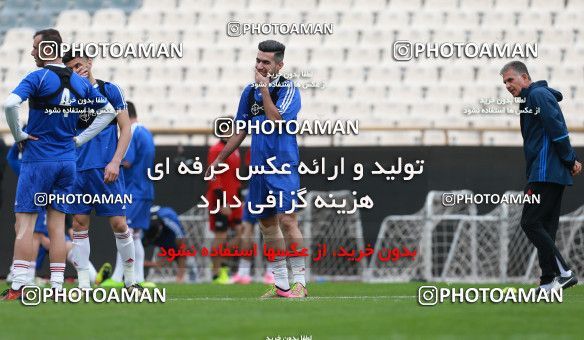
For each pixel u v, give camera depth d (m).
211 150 42.19
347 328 17.25
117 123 28.06
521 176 44.53
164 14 67.19
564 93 62.09
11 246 44.59
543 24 64.94
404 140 57.88
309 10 66.75
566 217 43.66
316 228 45.53
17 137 24.83
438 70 62.56
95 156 27.58
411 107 60.84
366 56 64.06
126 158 35.69
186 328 17.19
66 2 69.38
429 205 43.69
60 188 25.38
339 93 62.12
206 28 66.19
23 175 25.14
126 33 66.38
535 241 26.72
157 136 54.84
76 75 25.64
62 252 25.45
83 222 28.05
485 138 58.25
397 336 15.88
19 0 69.44
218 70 63.72
